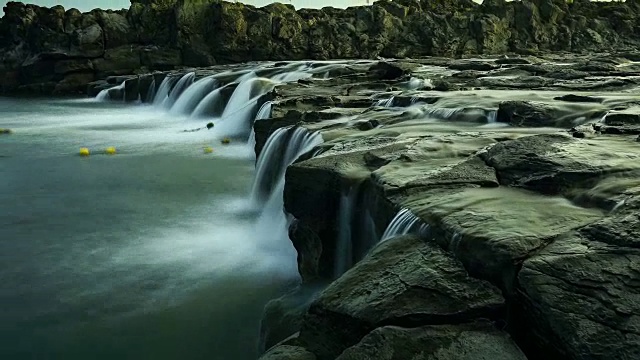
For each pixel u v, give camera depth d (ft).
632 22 157.17
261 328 18.26
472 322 11.43
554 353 10.37
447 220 14.53
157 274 23.26
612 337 9.73
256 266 24.13
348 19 134.62
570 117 30.30
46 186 37.40
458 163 20.18
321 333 12.66
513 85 49.90
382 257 14.12
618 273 10.96
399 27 136.36
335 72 75.56
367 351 10.82
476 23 138.31
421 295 12.11
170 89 86.79
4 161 45.03
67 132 60.54
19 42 114.21
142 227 29.19
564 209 14.96
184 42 119.85
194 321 19.65
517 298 11.50
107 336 18.70
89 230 28.71
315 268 21.53
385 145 24.61
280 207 30.76
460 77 59.00
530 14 145.69
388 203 17.47
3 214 31.30
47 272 23.49
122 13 128.77
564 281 11.00
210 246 26.53
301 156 27.48
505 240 12.66
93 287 22.11
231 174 41.01
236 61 122.72
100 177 39.99
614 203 14.61
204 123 68.03
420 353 10.62
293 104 44.57
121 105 89.10
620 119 26.35
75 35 109.91
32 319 19.71
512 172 18.40
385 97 46.26
